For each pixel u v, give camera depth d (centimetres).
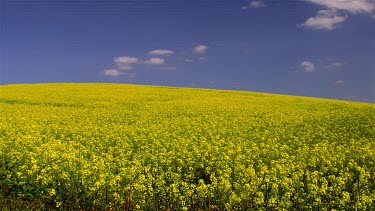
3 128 1953
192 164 1380
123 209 948
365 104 3928
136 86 5300
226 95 4466
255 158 1480
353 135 2117
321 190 1050
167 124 2347
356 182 1195
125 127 2177
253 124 2383
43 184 1105
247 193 1030
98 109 3089
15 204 982
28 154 1350
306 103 3753
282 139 1995
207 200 1046
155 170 1238
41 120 2414
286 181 1096
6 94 3894
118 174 1179
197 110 3064
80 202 995
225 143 1761
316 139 2027
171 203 1027
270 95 4784
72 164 1226
